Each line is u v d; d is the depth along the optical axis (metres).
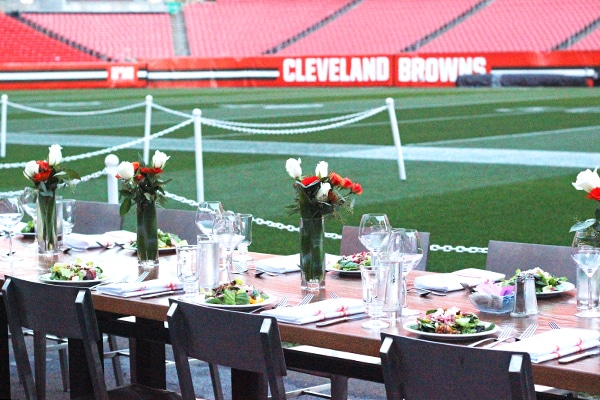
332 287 4.36
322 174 4.27
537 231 9.77
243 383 4.01
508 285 3.98
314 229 4.27
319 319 3.70
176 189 13.09
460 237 9.58
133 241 5.60
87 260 5.16
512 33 40.94
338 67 37.31
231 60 38.59
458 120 22.52
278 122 22.62
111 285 4.27
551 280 4.18
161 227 6.34
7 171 15.12
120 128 22.56
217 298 3.95
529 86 33.81
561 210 10.87
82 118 25.67
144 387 4.25
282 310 3.74
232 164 15.58
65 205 5.53
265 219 10.88
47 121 24.92
